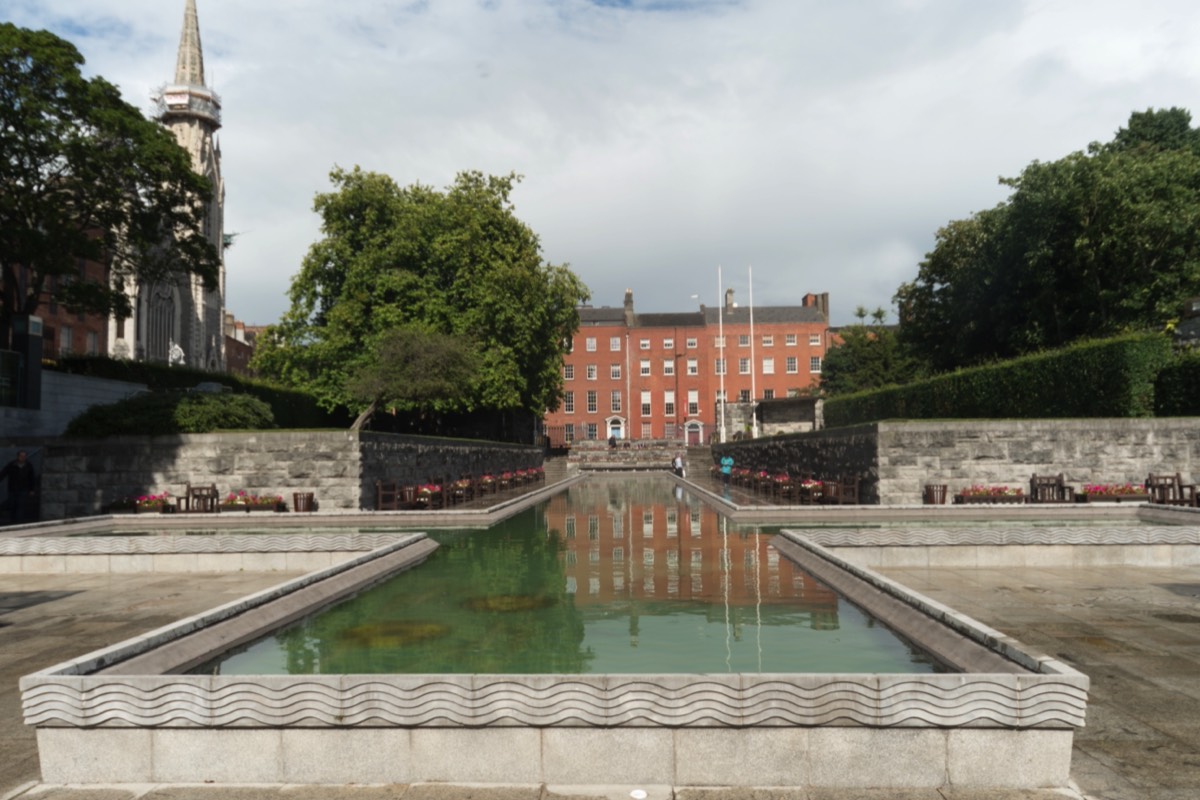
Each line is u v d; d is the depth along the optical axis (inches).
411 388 1323.8
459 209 1744.6
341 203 1633.9
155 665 232.4
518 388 1802.4
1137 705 216.4
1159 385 984.9
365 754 176.2
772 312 3777.1
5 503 853.8
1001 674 169.3
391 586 429.4
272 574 483.2
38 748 183.9
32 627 338.3
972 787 168.4
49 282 2010.3
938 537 475.5
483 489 1307.8
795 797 164.9
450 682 175.2
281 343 1673.2
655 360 3673.7
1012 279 1550.2
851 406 1785.2
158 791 171.8
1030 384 1127.6
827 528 721.0
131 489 951.0
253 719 176.1
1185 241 1359.5
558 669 258.2
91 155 976.3
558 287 2017.7
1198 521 700.0
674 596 395.5
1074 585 405.7
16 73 941.8
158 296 2906.0
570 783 173.3
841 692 170.9
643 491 1466.5
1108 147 1943.9
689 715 171.8
